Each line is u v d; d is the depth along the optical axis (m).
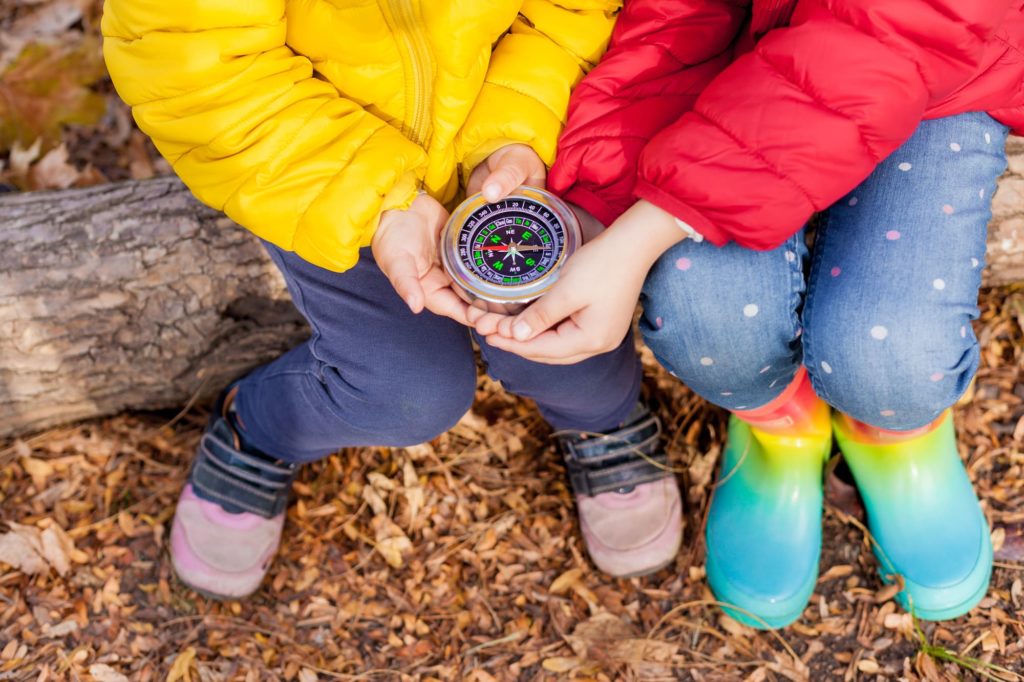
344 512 2.33
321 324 1.77
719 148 1.44
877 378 1.57
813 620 2.09
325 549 2.27
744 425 2.20
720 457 2.29
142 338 2.28
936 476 2.02
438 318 1.80
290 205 1.56
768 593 2.01
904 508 2.03
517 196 1.63
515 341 1.54
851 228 1.60
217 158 1.58
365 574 2.23
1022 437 2.26
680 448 2.34
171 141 1.59
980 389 2.34
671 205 1.46
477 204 1.63
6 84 2.88
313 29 1.58
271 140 1.55
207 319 2.27
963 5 1.34
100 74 2.95
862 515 2.19
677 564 2.20
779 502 2.06
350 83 1.61
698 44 1.63
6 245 2.18
